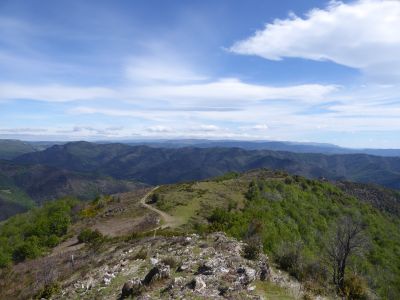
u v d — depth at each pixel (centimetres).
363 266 5778
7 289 3512
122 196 10819
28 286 3234
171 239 3134
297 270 2306
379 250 7694
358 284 2242
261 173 14275
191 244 2664
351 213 9725
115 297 1836
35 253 5994
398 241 9156
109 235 5656
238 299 1479
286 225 7319
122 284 2052
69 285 2422
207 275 1792
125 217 7175
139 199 9138
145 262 2423
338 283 2339
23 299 2602
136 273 2214
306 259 2553
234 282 1681
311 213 9056
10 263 5772
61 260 4394
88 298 1977
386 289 5766
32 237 6575
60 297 2177
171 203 7644
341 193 12188
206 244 2577
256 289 1636
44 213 10662
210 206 7512
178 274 1914
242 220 6175
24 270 4366
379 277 5997
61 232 7725
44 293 2397
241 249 2464
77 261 3747
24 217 11281
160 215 6662
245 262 2041
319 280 2209
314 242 7244
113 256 3067
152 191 10606
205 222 6109
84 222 8150
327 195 11444
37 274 3716
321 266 2500
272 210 8012
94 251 4138
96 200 10369
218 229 4981
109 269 2484
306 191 11056
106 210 8762
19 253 6319
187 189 9419
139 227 5850
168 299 1553
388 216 12125
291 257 2445
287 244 2839
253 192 8994
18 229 9525
